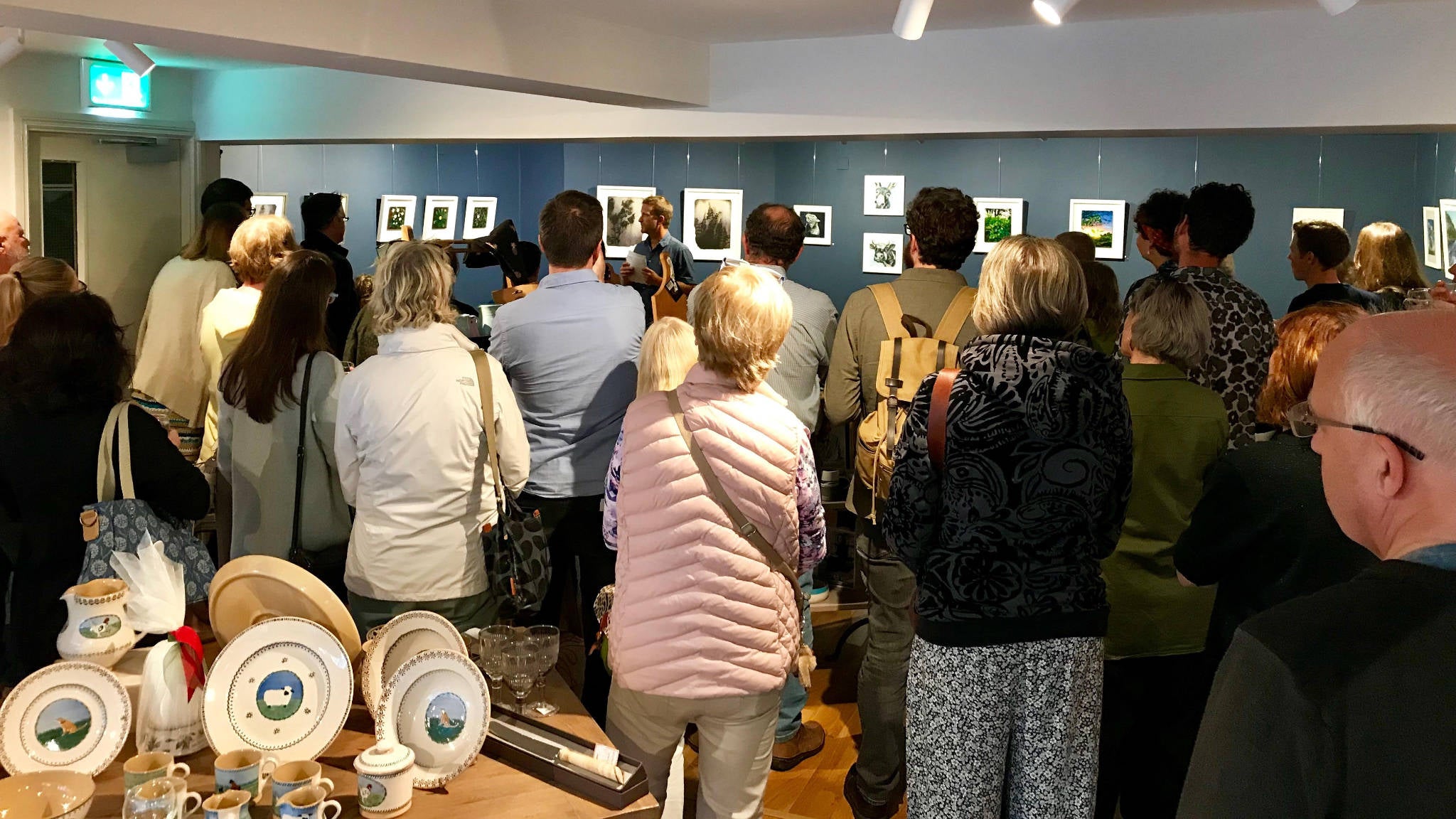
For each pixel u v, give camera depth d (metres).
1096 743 2.32
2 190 5.83
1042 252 2.27
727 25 4.59
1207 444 2.61
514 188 7.20
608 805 1.95
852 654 4.34
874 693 3.12
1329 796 1.00
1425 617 0.99
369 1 3.59
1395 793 0.98
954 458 2.22
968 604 2.23
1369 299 4.20
